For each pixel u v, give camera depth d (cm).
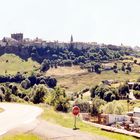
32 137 2106
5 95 10094
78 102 14975
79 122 3178
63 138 2075
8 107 5588
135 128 5856
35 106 6009
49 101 8156
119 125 7712
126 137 2344
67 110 6856
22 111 4709
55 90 8025
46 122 2986
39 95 9881
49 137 2105
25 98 14200
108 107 14312
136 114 12181
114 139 2144
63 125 2852
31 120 3281
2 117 3819
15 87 16600
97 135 2223
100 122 5025
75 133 2247
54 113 4238
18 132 2292
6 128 2719
